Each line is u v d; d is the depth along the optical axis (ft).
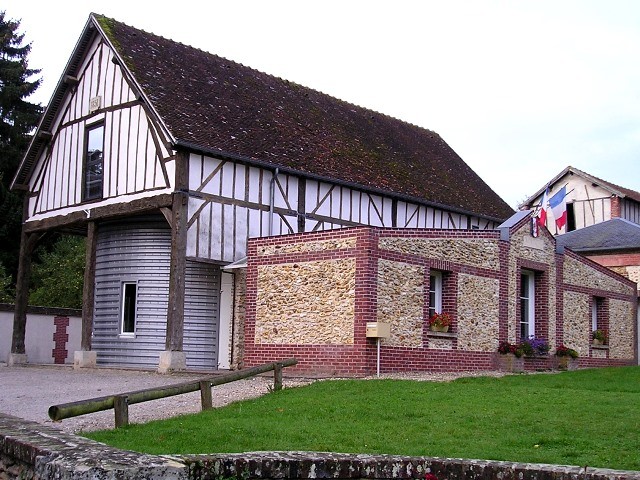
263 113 67.82
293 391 37.47
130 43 63.41
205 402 32.96
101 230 64.54
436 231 50.42
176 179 55.52
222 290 60.75
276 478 17.44
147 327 60.54
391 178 72.23
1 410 35.35
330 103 81.51
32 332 79.36
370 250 45.91
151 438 25.79
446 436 26.30
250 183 59.82
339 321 46.70
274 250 50.72
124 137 60.49
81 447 14.06
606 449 24.40
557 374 49.47
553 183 111.45
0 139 123.75
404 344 47.50
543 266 59.31
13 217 116.26
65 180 66.59
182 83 62.95
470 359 51.67
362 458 18.12
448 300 50.98
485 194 87.25
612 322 68.23
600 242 86.33
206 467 16.80
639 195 111.24
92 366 61.62
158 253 61.05
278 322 49.75
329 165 66.28
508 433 26.76
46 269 107.24
